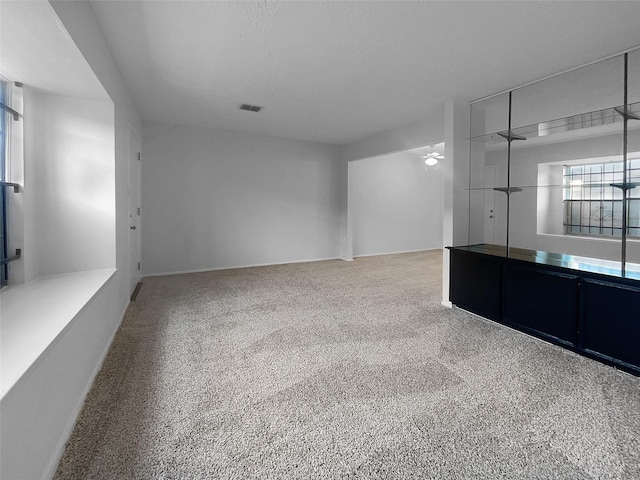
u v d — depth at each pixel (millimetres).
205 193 5477
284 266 6043
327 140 6223
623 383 2113
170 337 2814
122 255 3168
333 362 2398
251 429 1670
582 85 2867
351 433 1647
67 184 2514
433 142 4340
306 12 2100
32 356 1183
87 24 1930
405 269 5836
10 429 1061
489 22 2168
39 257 2428
